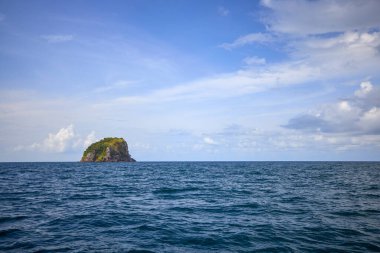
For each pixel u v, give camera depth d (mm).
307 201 22531
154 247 10984
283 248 10828
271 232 13070
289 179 47219
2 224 14711
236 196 25719
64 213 17750
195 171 80625
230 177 53406
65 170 86875
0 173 67562
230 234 12789
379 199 23562
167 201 22922
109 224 14805
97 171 81000
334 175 58594
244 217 16547
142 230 13555
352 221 15328
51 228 13930
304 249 10711
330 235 12555
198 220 15734
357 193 27641
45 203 21859
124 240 11914
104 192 29219
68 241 11742
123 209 19266
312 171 77438
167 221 15508
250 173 67750
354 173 66500
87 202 22469
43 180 46188
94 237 12375
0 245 11148
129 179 49000
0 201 22719
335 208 19328
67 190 31094
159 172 75062
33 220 15703
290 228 13828
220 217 16547
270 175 59156
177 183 40281
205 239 12023
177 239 12055
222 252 10414
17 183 39812
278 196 25531
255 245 11203
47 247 10922
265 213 17703
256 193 27891
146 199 24078
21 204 21281
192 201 22812
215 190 30672
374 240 11812
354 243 11406
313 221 15375
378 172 71500
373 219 15844
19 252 10297
